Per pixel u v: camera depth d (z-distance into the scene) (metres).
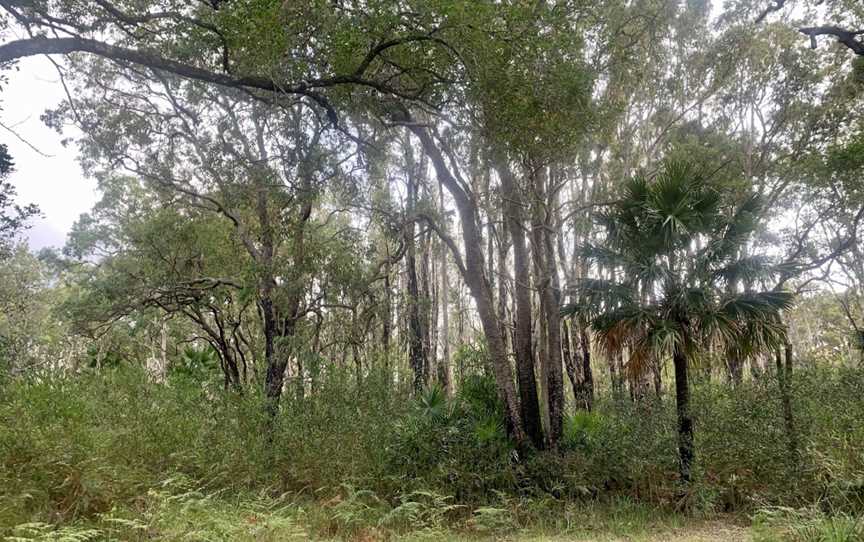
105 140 14.77
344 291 14.56
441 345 27.73
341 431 9.70
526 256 12.59
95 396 9.26
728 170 18.48
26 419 7.19
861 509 7.31
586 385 16.42
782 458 8.61
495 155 9.77
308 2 7.96
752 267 8.94
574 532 7.97
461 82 9.10
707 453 9.23
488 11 7.69
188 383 10.86
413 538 7.32
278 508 8.16
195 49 9.09
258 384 11.99
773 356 10.43
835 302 29.36
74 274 22.55
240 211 16.42
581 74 8.77
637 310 9.09
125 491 6.99
